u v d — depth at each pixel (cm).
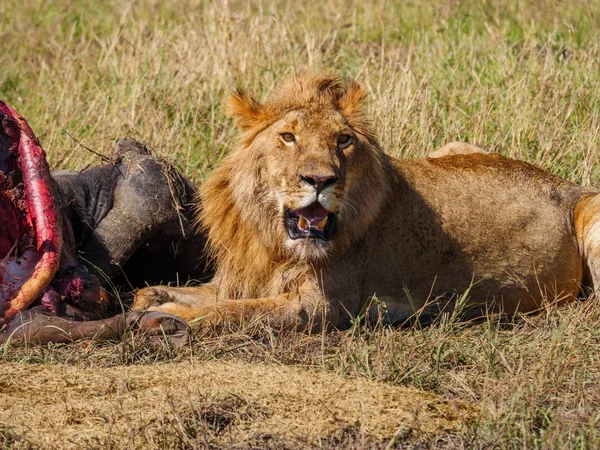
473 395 770
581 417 723
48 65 1823
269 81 1535
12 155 935
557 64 1549
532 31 1669
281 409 720
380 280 1027
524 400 742
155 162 1079
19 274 902
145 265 1105
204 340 905
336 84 997
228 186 1001
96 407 713
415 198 1035
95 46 1922
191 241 1090
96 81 1636
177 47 1647
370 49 1694
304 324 963
